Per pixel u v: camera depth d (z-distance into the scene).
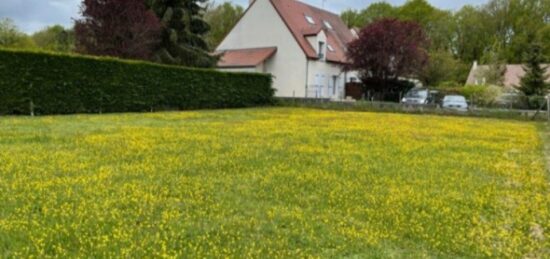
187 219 4.77
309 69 33.81
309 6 40.09
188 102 23.98
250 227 4.62
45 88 17.50
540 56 33.88
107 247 3.89
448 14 60.78
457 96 29.38
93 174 6.62
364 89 32.75
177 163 7.70
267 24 34.81
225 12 55.78
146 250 3.87
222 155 8.70
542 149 11.78
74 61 18.48
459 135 14.40
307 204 5.60
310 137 12.28
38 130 11.82
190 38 29.31
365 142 11.62
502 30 55.72
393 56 30.20
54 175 6.48
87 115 17.86
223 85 26.06
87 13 24.47
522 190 6.82
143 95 21.53
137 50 24.89
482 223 5.12
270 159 8.52
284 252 4.00
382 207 5.56
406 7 62.44
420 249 4.28
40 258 3.63
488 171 8.23
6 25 34.94
